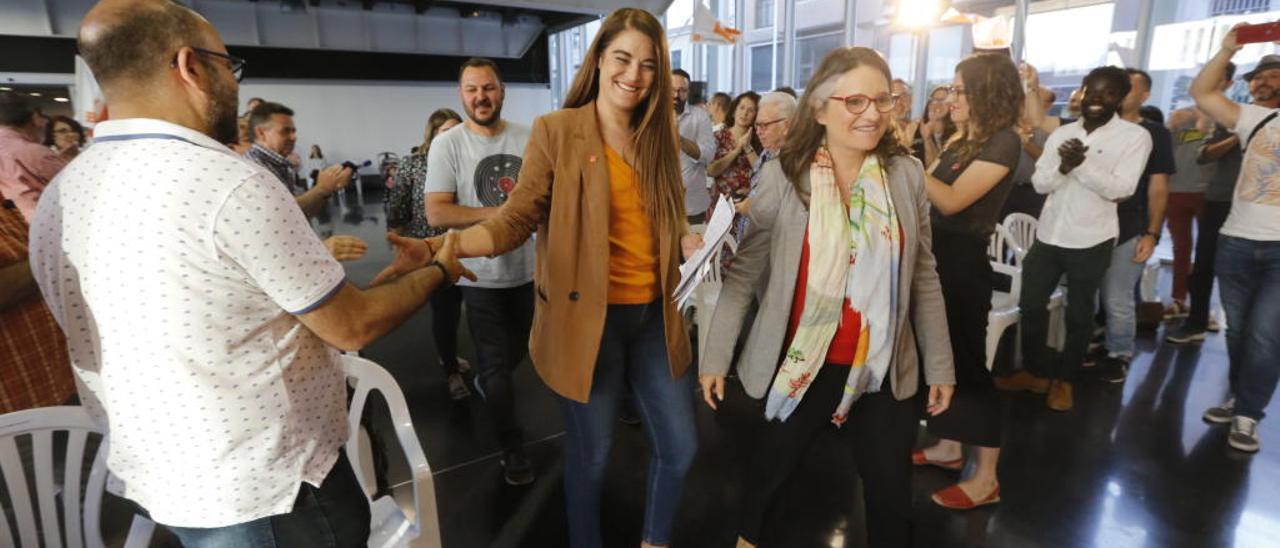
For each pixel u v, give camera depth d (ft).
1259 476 7.25
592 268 4.45
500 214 4.43
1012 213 11.18
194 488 2.73
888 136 4.41
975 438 6.34
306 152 35.12
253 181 2.51
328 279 2.73
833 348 4.50
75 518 4.25
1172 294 13.17
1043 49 18.38
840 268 4.26
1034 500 6.87
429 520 4.44
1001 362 10.00
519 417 9.09
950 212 5.59
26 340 5.74
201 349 2.53
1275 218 7.40
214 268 2.47
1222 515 6.57
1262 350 7.52
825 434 8.28
